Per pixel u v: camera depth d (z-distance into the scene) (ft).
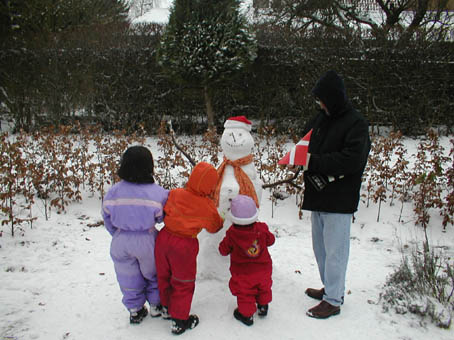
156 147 30.45
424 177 16.20
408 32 33.06
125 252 8.99
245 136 11.02
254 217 9.22
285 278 12.04
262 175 21.48
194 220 8.89
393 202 18.61
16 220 14.62
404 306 10.05
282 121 33.83
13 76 33.94
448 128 32.99
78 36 36.37
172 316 9.05
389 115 33.24
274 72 33.24
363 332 9.34
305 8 47.11
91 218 17.15
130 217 8.82
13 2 34.83
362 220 17.34
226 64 29.68
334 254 9.75
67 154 19.53
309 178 9.87
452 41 32.96
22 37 35.19
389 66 32.17
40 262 12.98
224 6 30.12
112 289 11.31
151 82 34.30
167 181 19.83
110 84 34.35
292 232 16.52
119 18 50.96
